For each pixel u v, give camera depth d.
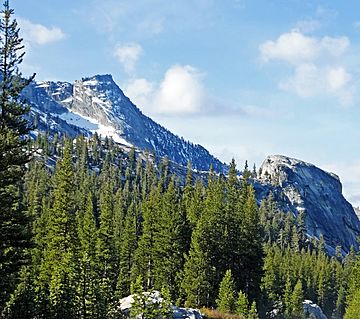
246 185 92.00
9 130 29.11
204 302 67.62
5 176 28.23
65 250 59.41
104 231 77.44
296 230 196.25
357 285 83.56
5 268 28.70
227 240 73.06
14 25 30.64
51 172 184.88
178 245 73.38
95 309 37.59
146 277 77.00
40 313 33.72
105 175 193.50
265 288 96.62
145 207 83.31
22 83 30.75
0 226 28.39
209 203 76.19
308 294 127.00
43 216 73.81
